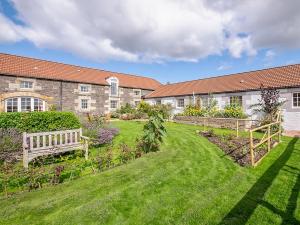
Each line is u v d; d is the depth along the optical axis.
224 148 9.23
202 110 21.25
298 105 16.47
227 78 25.12
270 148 9.18
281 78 18.75
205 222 3.69
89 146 9.13
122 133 13.20
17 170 5.20
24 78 19.89
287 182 5.46
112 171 6.16
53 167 5.61
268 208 4.17
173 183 5.39
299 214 3.94
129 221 3.68
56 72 23.67
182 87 29.03
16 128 9.11
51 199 4.40
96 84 26.17
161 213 3.97
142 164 6.81
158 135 8.77
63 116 10.69
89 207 4.09
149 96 31.06
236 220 3.75
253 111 19.11
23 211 3.91
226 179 5.73
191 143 10.45
